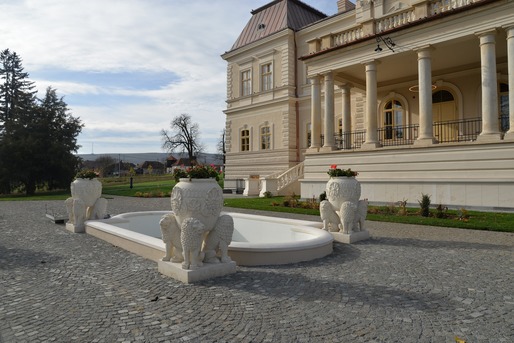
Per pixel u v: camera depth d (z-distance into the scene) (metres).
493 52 13.75
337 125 25.30
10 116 49.44
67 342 3.25
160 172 99.44
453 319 3.71
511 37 13.24
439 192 14.72
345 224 8.13
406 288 4.75
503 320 3.67
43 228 10.68
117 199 23.59
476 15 13.99
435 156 15.12
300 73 27.80
